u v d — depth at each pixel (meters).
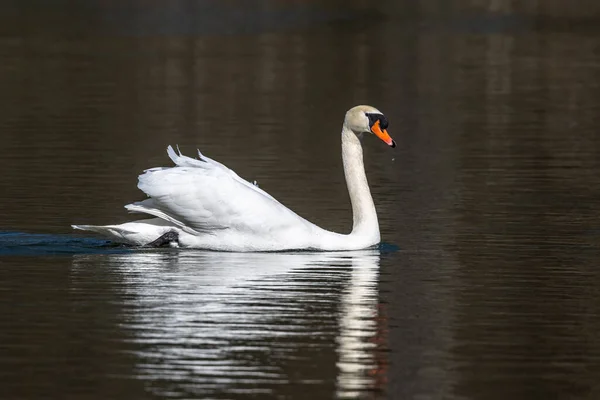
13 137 25.86
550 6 58.28
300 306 12.84
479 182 21.69
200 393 10.18
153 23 51.25
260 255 15.33
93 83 34.88
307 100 32.69
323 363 10.98
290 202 19.75
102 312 12.46
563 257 15.60
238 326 12.03
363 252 15.75
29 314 12.38
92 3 58.12
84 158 23.39
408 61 40.88
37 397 10.04
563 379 10.68
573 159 24.20
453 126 28.64
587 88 35.03
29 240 16.00
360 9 57.72
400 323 12.30
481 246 16.28
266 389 10.29
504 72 38.44
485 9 57.38
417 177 22.20
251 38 46.69
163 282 13.75
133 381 10.44
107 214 18.09
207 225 15.45
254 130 27.69
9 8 55.81
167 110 30.45
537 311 12.86
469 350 11.46
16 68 37.53
